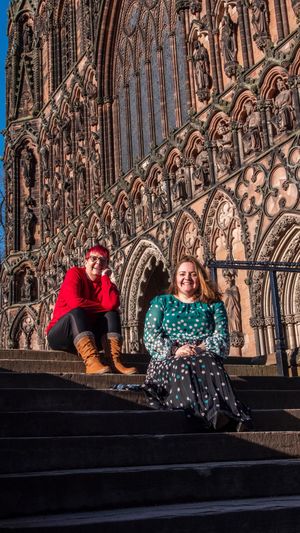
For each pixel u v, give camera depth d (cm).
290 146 1758
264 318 1825
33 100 3981
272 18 1931
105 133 2973
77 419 620
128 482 512
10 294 3747
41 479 486
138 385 716
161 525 444
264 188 1834
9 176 4019
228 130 2050
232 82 2080
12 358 923
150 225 2473
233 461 605
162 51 2631
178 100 2438
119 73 2994
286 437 648
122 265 2641
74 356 941
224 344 695
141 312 2617
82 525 425
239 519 464
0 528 412
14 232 3834
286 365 1084
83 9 3338
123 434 631
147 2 2761
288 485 572
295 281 1798
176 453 593
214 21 2222
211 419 629
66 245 3309
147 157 2577
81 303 848
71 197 3281
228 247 1992
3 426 593
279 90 1870
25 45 4147
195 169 2214
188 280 736
